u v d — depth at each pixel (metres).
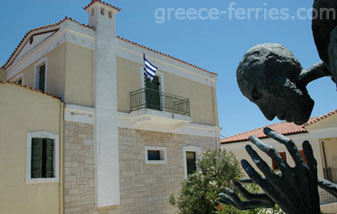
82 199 11.26
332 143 18.30
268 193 1.87
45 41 13.11
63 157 11.05
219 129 18.67
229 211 8.09
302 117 1.89
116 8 13.70
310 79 1.92
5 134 9.82
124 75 13.79
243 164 2.01
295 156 1.87
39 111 10.73
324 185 2.01
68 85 11.76
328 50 1.68
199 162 13.06
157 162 14.43
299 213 1.77
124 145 13.11
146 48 15.07
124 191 12.68
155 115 13.54
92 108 12.23
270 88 1.87
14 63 15.51
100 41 12.96
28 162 10.14
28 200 9.93
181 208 12.66
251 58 1.96
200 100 18.02
